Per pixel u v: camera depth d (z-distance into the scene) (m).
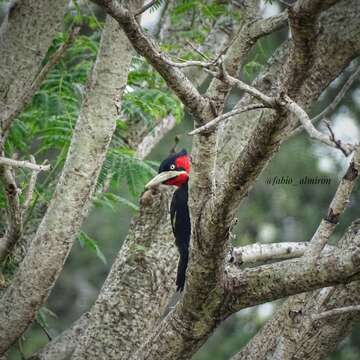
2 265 11.26
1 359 10.65
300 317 10.40
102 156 10.41
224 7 12.49
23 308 10.48
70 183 10.35
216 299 9.00
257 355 10.75
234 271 9.05
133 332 11.75
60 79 12.52
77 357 11.70
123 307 11.82
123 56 10.23
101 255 12.46
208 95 8.43
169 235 12.07
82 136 10.34
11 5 11.35
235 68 9.24
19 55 11.31
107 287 12.04
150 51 7.92
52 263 10.39
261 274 8.83
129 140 14.01
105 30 10.27
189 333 9.36
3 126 10.06
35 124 12.55
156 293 11.91
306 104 9.89
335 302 10.30
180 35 13.79
